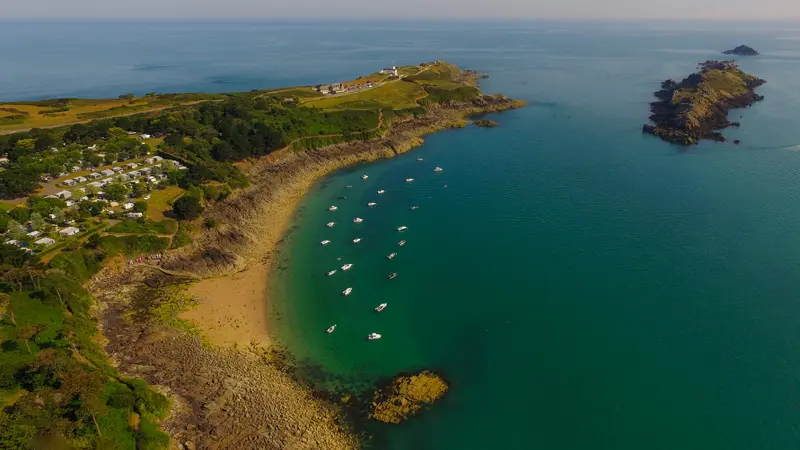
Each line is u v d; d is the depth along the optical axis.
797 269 108.25
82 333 83.88
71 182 136.75
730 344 87.62
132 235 112.62
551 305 101.25
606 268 113.19
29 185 128.50
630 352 87.19
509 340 91.62
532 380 81.88
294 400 77.12
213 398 75.06
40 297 86.06
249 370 82.69
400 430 72.56
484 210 147.50
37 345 74.94
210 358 84.31
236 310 99.69
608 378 81.69
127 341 86.88
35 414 59.59
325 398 78.38
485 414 75.31
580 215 140.75
